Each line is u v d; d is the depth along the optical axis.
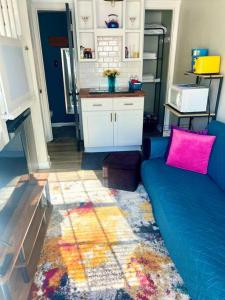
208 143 2.10
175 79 3.83
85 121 3.40
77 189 2.66
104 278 1.61
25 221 1.57
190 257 1.31
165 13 4.01
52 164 3.29
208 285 1.15
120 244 1.88
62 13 4.07
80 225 2.09
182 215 1.59
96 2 3.34
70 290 1.53
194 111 2.51
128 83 3.84
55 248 1.85
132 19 3.52
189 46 3.23
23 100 2.11
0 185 1.48
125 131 3.52
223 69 2.38
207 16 2.68
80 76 3.75
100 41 3.57
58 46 4.39
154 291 1.51
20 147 1.95
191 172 2.14
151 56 4.15
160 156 2.45
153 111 4.86
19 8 2.37
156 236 1.96
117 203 2.40
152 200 2.02
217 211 1.64
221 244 1.35
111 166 2.56
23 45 2.29
